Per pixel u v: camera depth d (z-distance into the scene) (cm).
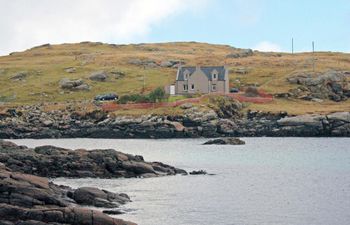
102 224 5888
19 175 6994
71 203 7006
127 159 10500
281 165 12050
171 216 7062
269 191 8850
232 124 19325
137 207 7500
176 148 15662
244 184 9512
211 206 7694
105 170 10106
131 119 19538
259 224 6719
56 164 9962
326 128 18762
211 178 10188
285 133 18938
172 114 19562
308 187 9188
